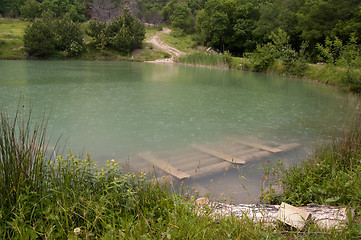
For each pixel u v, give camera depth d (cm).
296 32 2561
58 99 902
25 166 238
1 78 1356
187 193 324
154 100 945
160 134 592
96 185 266
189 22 4612
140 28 3378
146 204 252
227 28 3266
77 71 1800
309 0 2378
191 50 3344
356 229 217
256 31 2883
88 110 775
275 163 447
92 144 518
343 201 299
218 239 209
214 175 397
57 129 596
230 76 1791
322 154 425
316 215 254
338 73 1436
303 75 1788
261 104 941
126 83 1316
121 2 5006
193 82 1433
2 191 220
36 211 217
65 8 4478
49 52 2784
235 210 274
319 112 839
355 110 865
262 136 597
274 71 2006
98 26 3266
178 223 217
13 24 3703
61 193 232
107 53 3102
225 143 547
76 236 194
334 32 2103
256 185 367
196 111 810
